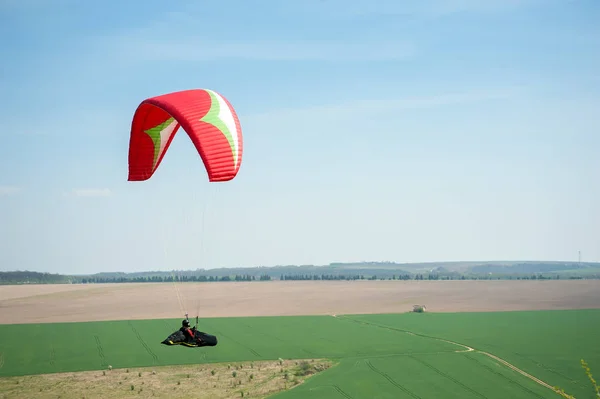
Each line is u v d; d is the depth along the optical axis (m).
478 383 50.00
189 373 53.19
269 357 59.56
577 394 48.12
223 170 21.44
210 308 114.56
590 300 131.62
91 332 75.38
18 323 85.44
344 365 55.06
